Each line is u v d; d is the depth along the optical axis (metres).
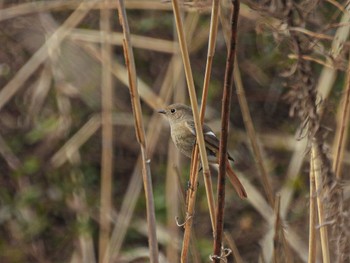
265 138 15.52
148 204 7.59
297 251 13.43
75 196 14.64
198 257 8.34
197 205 14.62
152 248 7.56
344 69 7.69
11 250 14.52
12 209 14.77
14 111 15.36
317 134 7.38
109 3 12.78
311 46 7.53
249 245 14.59
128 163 15.45
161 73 15.68
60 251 14.59
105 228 12.55
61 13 15.36
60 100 14.80
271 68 15.57
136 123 7.57
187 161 14.56
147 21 15.52
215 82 15.51
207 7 7.55
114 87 15.44
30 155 15.13
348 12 8.00
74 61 14.42
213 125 14.97
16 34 15.35
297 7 7.32
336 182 7.46
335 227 7.48
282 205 13.59
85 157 15.14
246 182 14.07
